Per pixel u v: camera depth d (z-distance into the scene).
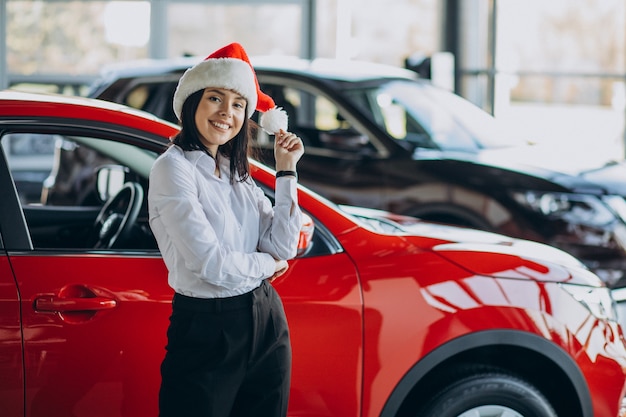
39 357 3.22
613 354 3.87
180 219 2.83
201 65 2.95
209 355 2.90
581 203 6.61
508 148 7.34
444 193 6.87
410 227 4.39
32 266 3.27
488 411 3.72
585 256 6.61
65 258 3.31
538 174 6.75
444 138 7.36
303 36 12.44
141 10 12.16
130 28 12.16
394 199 6.97
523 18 12.73
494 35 12.73
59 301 3.22
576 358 3.78
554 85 12.78
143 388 3.29
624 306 5.98
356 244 3.66
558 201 6.63
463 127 7.48
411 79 7.95
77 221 4.38
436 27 12.70
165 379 2.93
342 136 7.22
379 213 4.79
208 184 2.96
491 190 6.77
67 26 12.09
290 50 12.44
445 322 3.61
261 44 12.41
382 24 12.61
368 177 7.04
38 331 3.21
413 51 12.70
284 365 3.04
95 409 3.27
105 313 3.27
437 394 3.68
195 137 2.98
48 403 3.24
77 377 3.25
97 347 3.26
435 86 8.03
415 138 7.41
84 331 3.24
